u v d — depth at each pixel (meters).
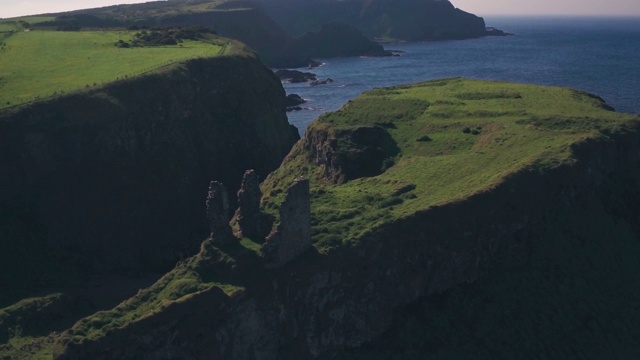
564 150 73.88
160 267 87.38
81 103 94.50
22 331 64.94
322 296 56.91
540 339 58.97
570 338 59.50
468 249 62.97
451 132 89.75
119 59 123.50
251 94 125.38
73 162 89.81
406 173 77.38
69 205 86.19
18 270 76.00
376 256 59.22
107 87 99.81
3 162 84.81
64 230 84.00
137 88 102.88
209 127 113.94
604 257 67.88
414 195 69.50
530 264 64.81
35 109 90.44
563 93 108.06
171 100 107.19
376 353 56.94
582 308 62.09
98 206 87.88
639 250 71.38
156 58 124.62
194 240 93.19
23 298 71.25
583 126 83.44
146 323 49.88
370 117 100.50
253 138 119.56
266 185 95.00
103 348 48.31
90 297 75.50
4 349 61.34
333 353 56.56
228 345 52.84
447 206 63.22
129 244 87.44
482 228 64.12
